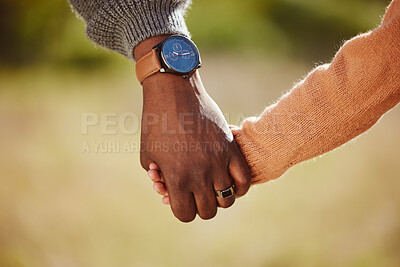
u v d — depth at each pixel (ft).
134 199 9.46
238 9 24.31
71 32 20.62
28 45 20.51
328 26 26.81
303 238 8.20
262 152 3.73
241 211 8.97
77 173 10.23
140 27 3.67
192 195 3.63
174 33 3.72
